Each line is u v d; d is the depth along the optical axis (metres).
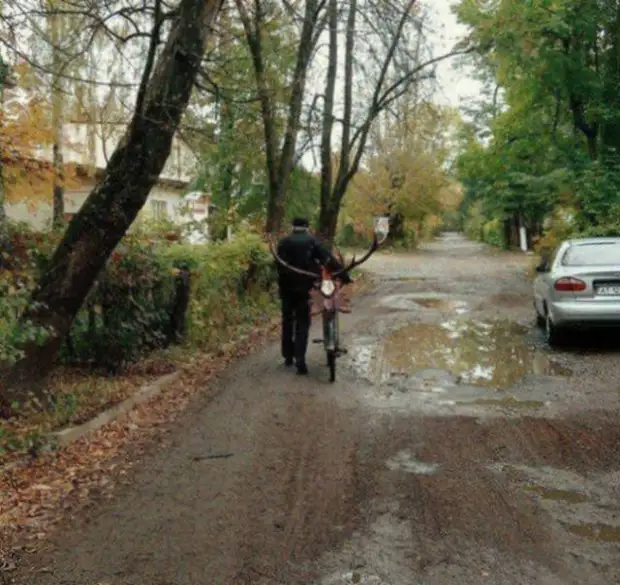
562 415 7.09
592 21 20.88
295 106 15.61
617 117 21.56
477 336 12.24
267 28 12.04
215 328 11.70
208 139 8.72
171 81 7.08
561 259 11.24
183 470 5.71
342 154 21.94
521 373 9.09
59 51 8.20
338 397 8.01
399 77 17.41
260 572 4.00
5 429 5.88
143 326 9.02
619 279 10.22
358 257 41.97
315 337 12.33
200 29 7.12
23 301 5.92
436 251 51.62
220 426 6.96
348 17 14.30
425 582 3.84
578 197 20.95
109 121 9.11
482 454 5.95
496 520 4.61
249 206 21.23
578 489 5.14
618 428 6.61
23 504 5.03
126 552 4.29
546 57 20.72
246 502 5.03
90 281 7.09
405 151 47.22
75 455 6.05
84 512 4.89
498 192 44.62
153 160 7.06
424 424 6.87
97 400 7.38
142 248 9.09
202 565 4.10
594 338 11.59
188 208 13.47
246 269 13.88
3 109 9.78
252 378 9.08
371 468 5.67
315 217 24.72
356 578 3.90
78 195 20.28
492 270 29.72
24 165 10.62
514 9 19.11
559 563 4.02
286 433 6.68
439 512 4.76
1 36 8.00
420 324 13.92
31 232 8.26
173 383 8.73
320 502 5.00
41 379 6.84
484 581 3.83
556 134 25.48
